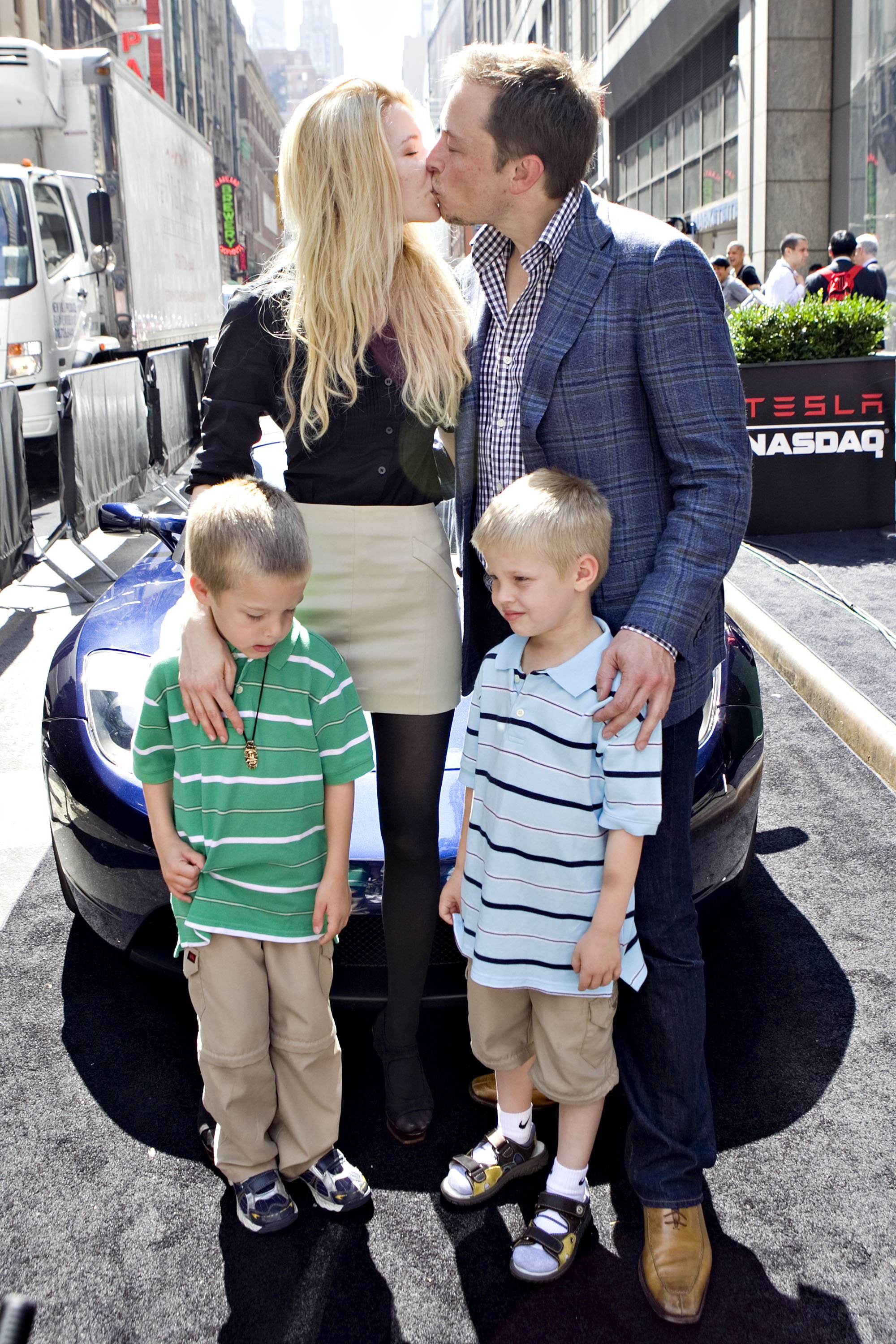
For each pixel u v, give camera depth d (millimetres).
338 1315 1821
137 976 2787
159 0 56625
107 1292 1867
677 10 19984
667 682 1700
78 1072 2436
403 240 1933
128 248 11516
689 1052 1875
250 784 1881
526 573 1708
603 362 1767
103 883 2516
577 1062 1877
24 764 4160
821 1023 2561
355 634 2098
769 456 6875
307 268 1898
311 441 2029
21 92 10531
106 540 8227
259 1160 2002
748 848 2750
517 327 1901
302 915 1951
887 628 4957
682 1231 1856
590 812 1764
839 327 6828
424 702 2115
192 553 1791
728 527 1736
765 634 5016
